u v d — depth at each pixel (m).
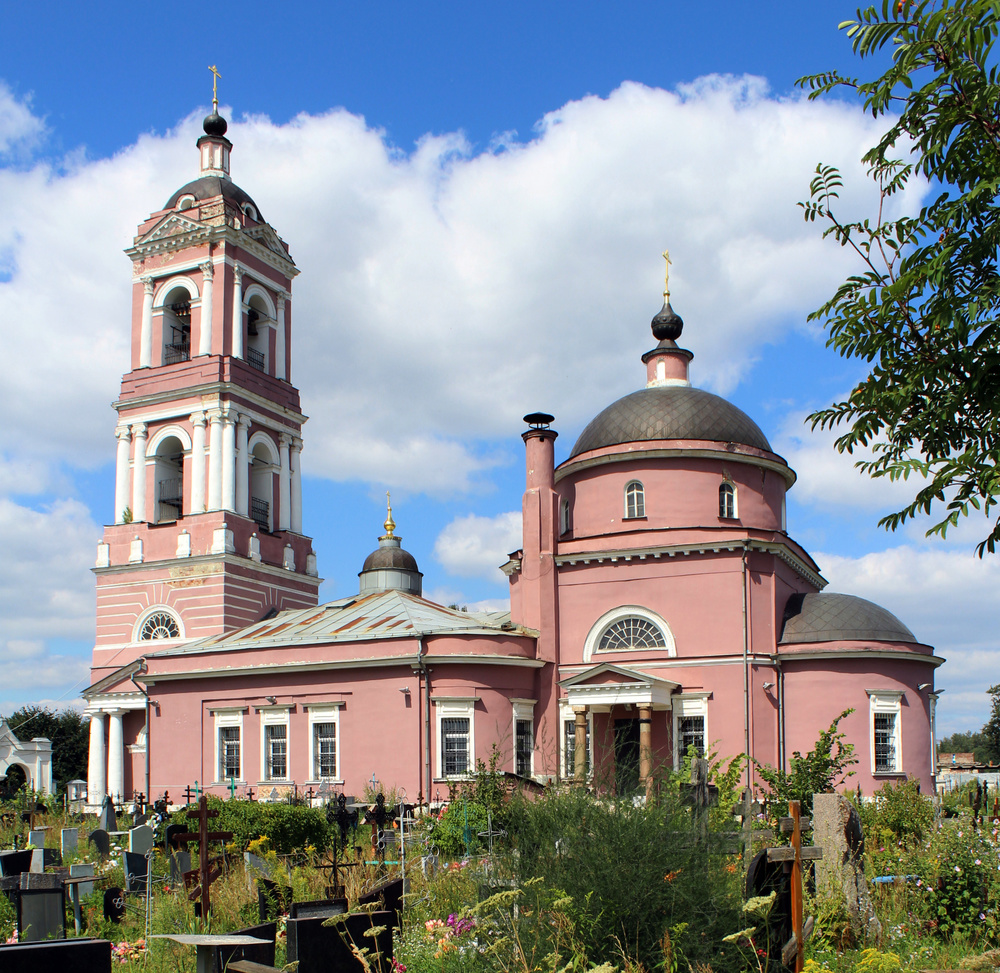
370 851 22.98
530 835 12.22
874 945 13.07
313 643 38.78
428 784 35.59
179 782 41.25
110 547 53.09
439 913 14.80
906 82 9.61
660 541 37.59
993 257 9.57
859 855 14.80
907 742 35.94
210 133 57.62
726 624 36.34
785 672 36.44
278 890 16.17
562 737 37.78
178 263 54.66
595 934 10.55
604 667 35.41
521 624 39.62
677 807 12.12
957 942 13.43
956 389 9.56
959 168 9.73
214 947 10.91
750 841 12.44
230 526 51.12
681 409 40.12
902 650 36.06
